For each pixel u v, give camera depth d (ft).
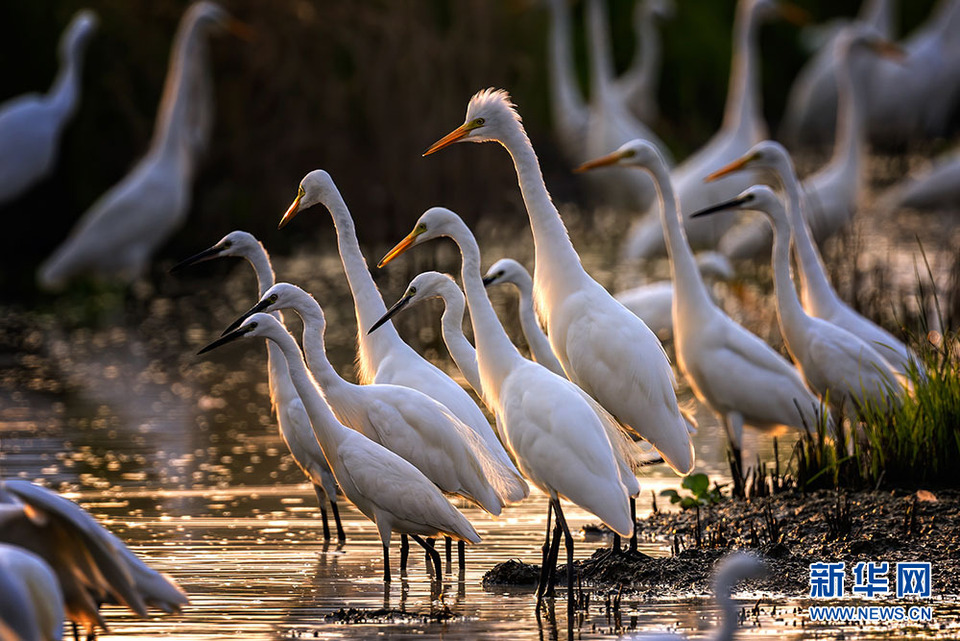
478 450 33.17
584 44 125.18
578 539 36.78
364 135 96.73
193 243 103.60
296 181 98.94
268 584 31.71
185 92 88.69
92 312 88.17
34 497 22.34
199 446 49.96
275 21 96.94
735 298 76.13
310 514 39.65
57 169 105.81
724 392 42.52
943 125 126.31
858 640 26.63
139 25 103.86
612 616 28.60
